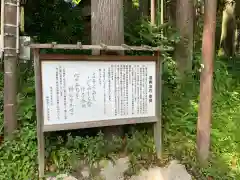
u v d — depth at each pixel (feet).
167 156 12.08
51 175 10.50
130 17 18.69
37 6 20.31
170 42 16.47
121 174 11.13
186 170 11.69
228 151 12.99
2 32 10.95
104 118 10.91
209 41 11.31
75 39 20.13
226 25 28.48
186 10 17.08
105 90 10.86
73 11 20.90
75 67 10.37
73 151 11.14
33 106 12.10
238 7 28.63
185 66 16.84
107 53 11.57
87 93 10.62
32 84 13.42
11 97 11.23
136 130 12.36
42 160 10.31
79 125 10.47
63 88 10.27
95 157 11.25
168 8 22.44
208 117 11.79
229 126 13.96
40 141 10.18
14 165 10.55
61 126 10.27
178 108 14.10
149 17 20.97
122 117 11.20
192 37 17.56
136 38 15.29
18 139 11.34
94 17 12.02
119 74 11.03
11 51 11.05
